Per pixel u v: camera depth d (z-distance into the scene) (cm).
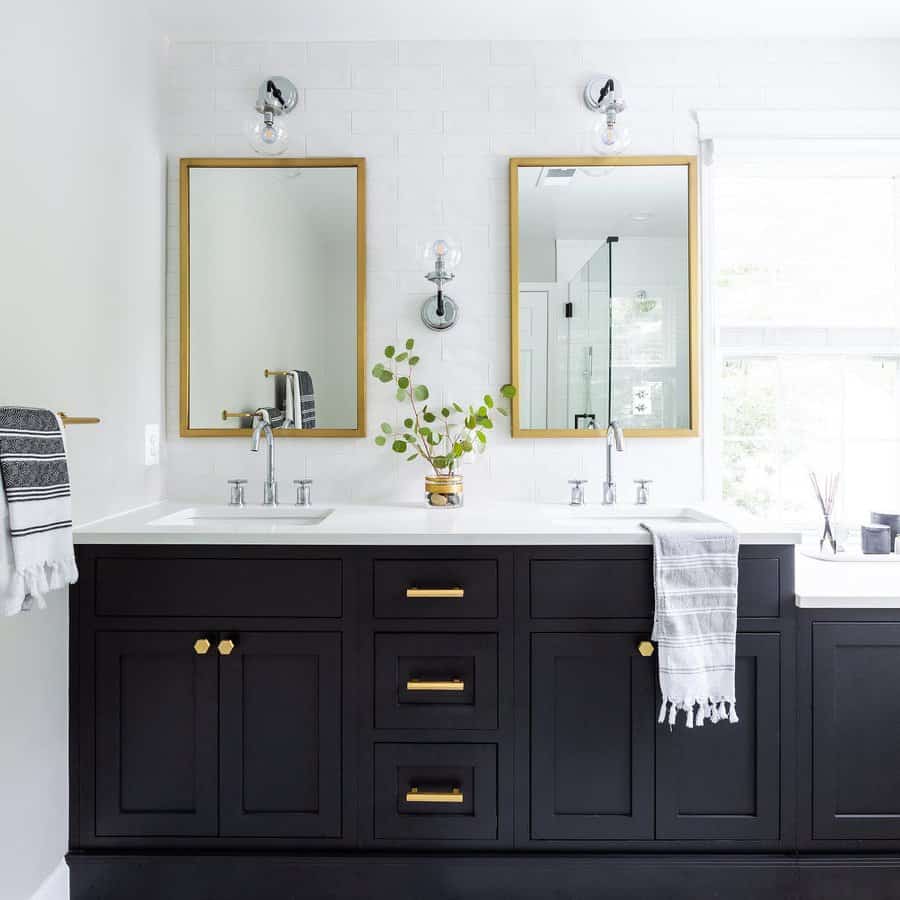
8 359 139
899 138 221
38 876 152
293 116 223
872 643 163
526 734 163
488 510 202
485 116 223
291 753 164
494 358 224
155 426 214
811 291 236
